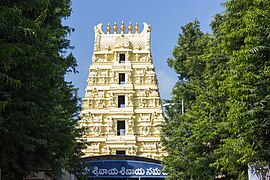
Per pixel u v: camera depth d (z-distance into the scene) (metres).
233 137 19.27
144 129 62.38
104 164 49.50
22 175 17.75
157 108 63.34
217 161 20.45
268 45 13.97
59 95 17.05
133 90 64.19
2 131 13.77
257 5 14.23
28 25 12.23
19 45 11.26
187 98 31.47
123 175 49.34
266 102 14.62
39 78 14.88
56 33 16.84
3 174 16.91
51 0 17.45
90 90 64.38
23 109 14.38
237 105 15.31
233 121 16.11
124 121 63.38
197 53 29.19
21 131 14.48
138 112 63.22
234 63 15.56
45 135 16.16
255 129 15.10
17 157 15.70
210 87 22.80
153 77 65.12
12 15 11.60
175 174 32.69
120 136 61.66
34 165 16.95
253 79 14.50
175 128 32.31
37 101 15.02
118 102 64.31
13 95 14.27
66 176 36.97
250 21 14.21
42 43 14.98
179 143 30.25
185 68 32.28
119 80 65.56
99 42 67.06
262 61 14.41
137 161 49.78
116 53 66.06
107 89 64.38
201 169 24.52
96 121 62.69
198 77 27.55
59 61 17.45
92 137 61.78
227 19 17.50
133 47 66.62
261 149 15.52
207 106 22.47
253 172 17.75
